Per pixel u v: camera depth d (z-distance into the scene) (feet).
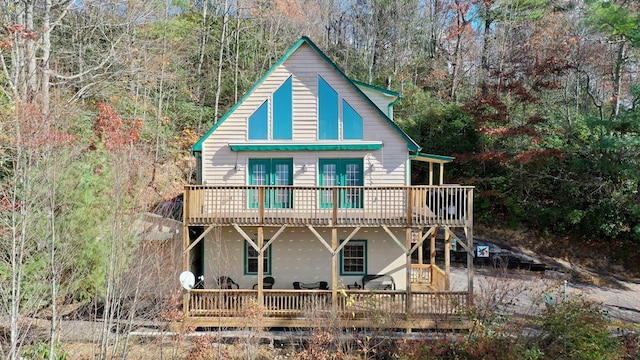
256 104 47.67
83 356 33.96
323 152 47.70
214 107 94.58
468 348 34.22
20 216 27.73
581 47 79.20
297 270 47.85
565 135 77.30
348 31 132.16
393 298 40.60
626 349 35.78
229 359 35.55
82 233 31.73
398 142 47.39
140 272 32.55
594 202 75.87
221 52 90.53
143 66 76.28
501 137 81.10
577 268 70.38
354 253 48.21
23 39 47.85
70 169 31.35
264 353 37.88
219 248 46.26
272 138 47.52
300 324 40.11
